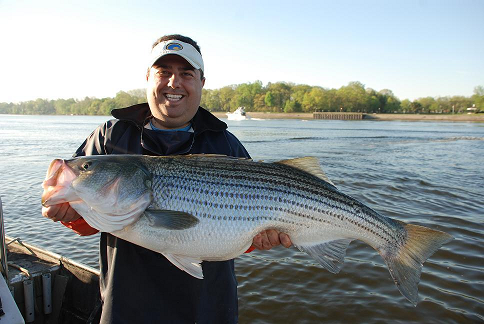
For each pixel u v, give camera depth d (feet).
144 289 9.41
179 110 10.39
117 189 9.55
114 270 9.43
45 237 28.78
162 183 10.02
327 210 11.62
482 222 30.91
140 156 10.22
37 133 144.36
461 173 57.31
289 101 447.42
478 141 124.57
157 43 10.57
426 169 60.95
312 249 11.57
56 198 9.36
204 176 10.37
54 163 9.59
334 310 19.04
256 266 23.75
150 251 9.80
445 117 364.99
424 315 18.45
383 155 81.51
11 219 32.94
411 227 12.49
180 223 9.65
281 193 11.03
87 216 9.61
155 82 10.22
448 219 31.65
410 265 12.35
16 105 534.37
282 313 18.94
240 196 10.53
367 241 12.23
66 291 15.39
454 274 22.00
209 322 9.96
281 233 11.02
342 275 22.40
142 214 9.70
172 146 10.72
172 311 9.52
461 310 18.67
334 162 68.59
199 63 10.52
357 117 391.45
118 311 9.06
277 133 159.63
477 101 441.27
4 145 96.58
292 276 22.49
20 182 48.47
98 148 10.68
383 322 18.03
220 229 10.20
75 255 25.53
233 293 10.55
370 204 36.86
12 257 16.96
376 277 22.06
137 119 10.93
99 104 467.93
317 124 268.62
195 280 9.84
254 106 457.27
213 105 462.60
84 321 14.75
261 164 11.15
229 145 11.73
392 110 468.75
